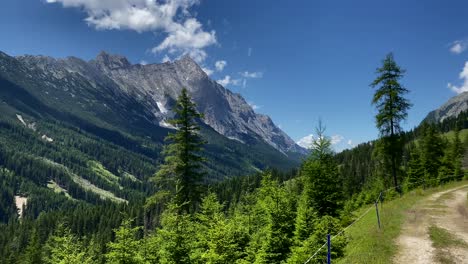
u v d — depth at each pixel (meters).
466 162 68.31
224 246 21.28
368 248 17.78
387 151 37.72
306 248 17.69
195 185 27.28
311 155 26.84
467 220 22.95
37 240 64.38
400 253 16.66
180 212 26.27
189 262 19.67
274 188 24.17
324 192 25.39
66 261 29.08
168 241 20.02
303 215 20.86
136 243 20.53
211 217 26.30
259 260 20.25
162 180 26.88
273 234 20.81
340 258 17.89
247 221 30.56
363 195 57.16
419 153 58.12
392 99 36.38
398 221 23.12
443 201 30.95
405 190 45.12
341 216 25.80
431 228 20.64
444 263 15.13
